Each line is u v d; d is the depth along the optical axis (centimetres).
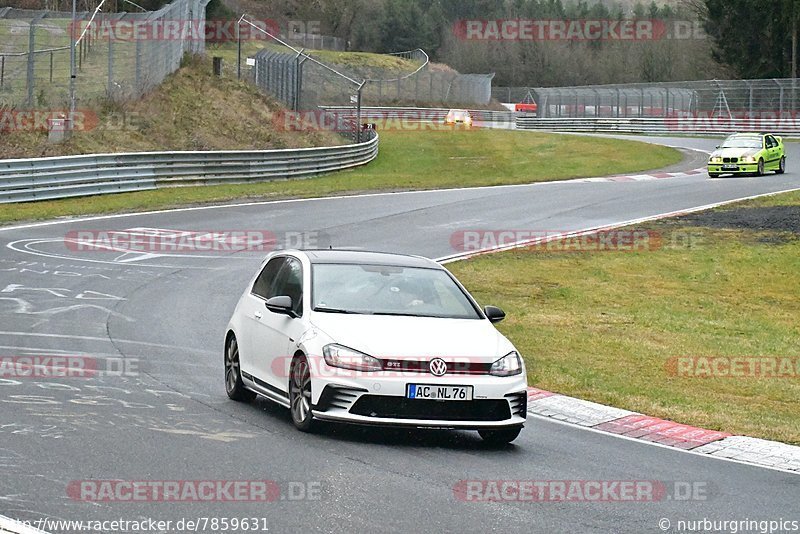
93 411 3612
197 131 15850
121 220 10056
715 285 8144
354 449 3250
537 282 7994
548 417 4066
